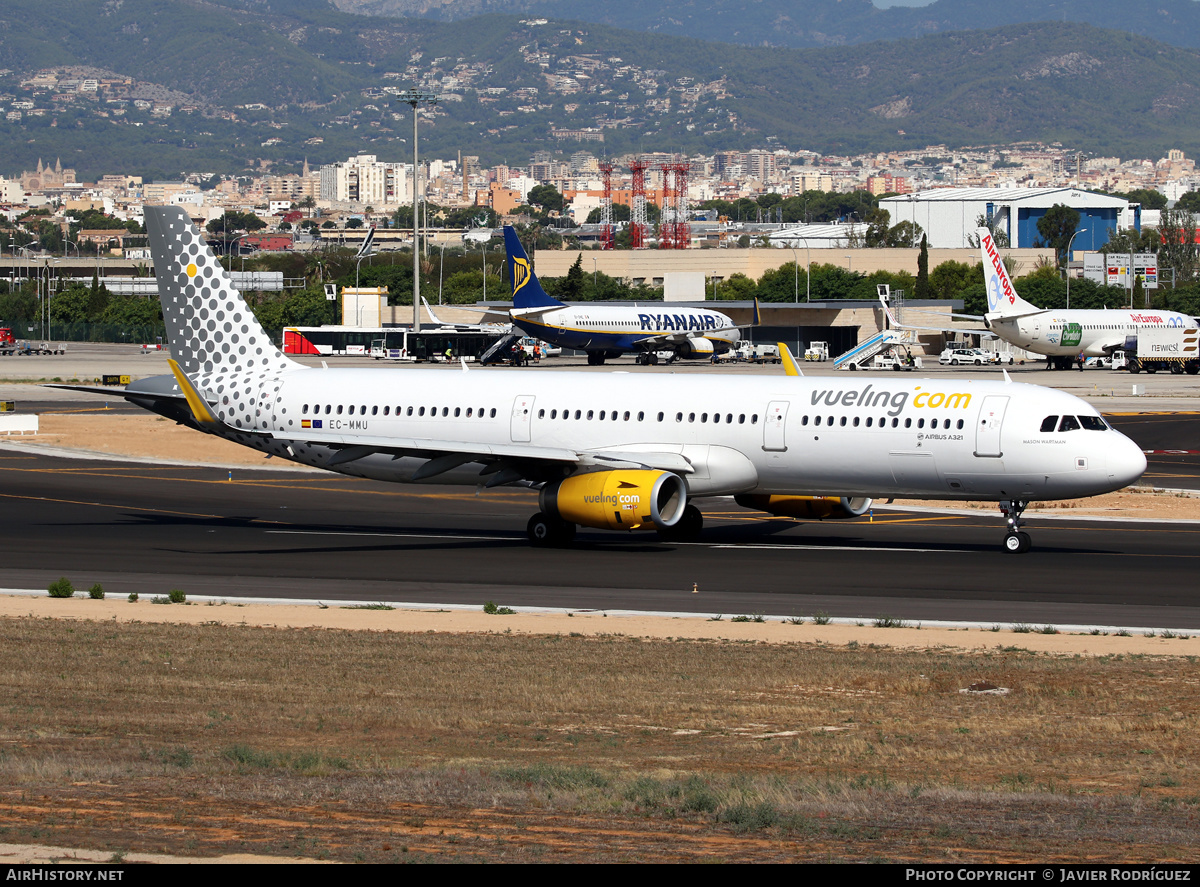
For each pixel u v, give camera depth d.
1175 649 113.94
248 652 110.19
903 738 83.19
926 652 111.44
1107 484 163.38
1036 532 195.38
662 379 187.12
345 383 198.38
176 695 94.88
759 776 71.62
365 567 162.88
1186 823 60.72
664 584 150.75
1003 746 81.12
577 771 70.31
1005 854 54.72
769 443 176.50
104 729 84.69
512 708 91.31
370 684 98.62
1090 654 111.31
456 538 188.75
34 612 132.12
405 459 193.12
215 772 70.06
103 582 152.25
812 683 99.19
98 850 53.25
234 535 190.62
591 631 122.56
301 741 81.88
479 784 66.69
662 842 55.94
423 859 52.78
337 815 59.88
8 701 92.81
